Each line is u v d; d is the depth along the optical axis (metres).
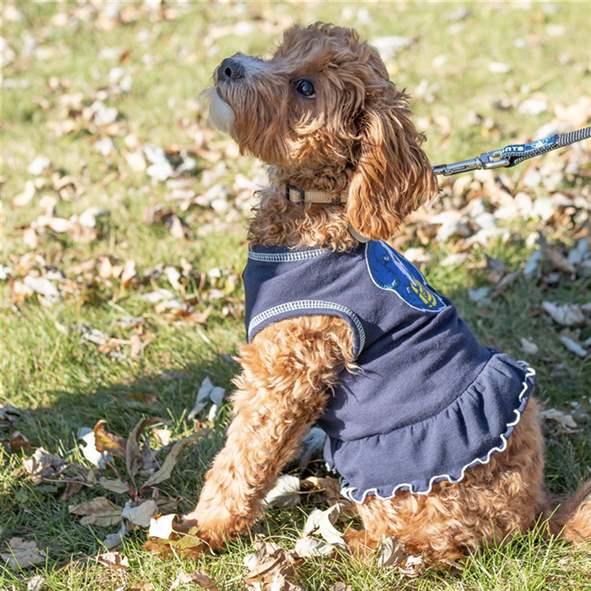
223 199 6.74
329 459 3.76
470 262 5.95
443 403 3.50
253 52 9.70
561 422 4.51
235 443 3.61
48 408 4.66
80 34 10.65
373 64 3.58
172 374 4.94
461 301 5.59
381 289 3.47
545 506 3.84
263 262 3.56
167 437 4.38
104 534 3.85
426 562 3.63
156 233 6.38
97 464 4.17
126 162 7.41
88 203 6.73
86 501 3.97
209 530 3.69
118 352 5.16
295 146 3.46
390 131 3.43
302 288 3.43
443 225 6.20
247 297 3.62
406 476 3.48
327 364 3.47
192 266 5.91
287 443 3.61
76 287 5.62
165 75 9.31
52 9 11.40
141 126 8.09
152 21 11.00
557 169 6.94
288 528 3.88
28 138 7.89
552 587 3.56
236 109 3.49
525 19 10.52
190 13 11.19
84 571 3.64
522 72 9.06
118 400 4.70
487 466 3.53
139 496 4.03
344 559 3.67
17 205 6.73
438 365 3.54
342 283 3.44
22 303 5.54
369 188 3.41
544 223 6.31
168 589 3.51
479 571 3.56
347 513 3.97
